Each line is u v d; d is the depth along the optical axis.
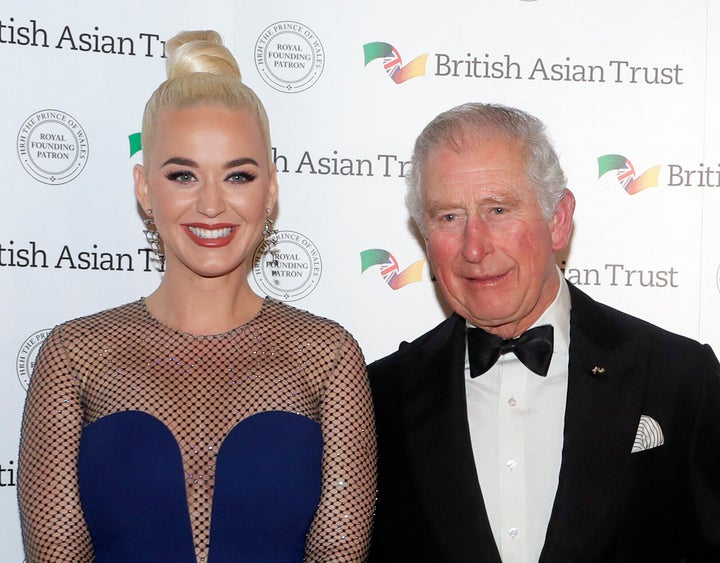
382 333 2.86
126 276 2.77
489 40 2.87
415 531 2.11
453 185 2.04
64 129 2.74
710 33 2.91
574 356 2.13
